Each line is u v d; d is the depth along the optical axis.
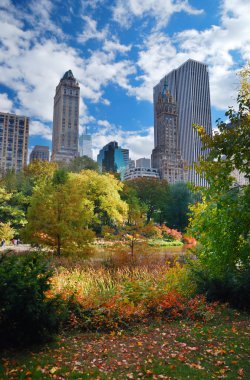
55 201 16.33
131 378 4.63
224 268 8.88
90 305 7.86
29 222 16.73
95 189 37.81
